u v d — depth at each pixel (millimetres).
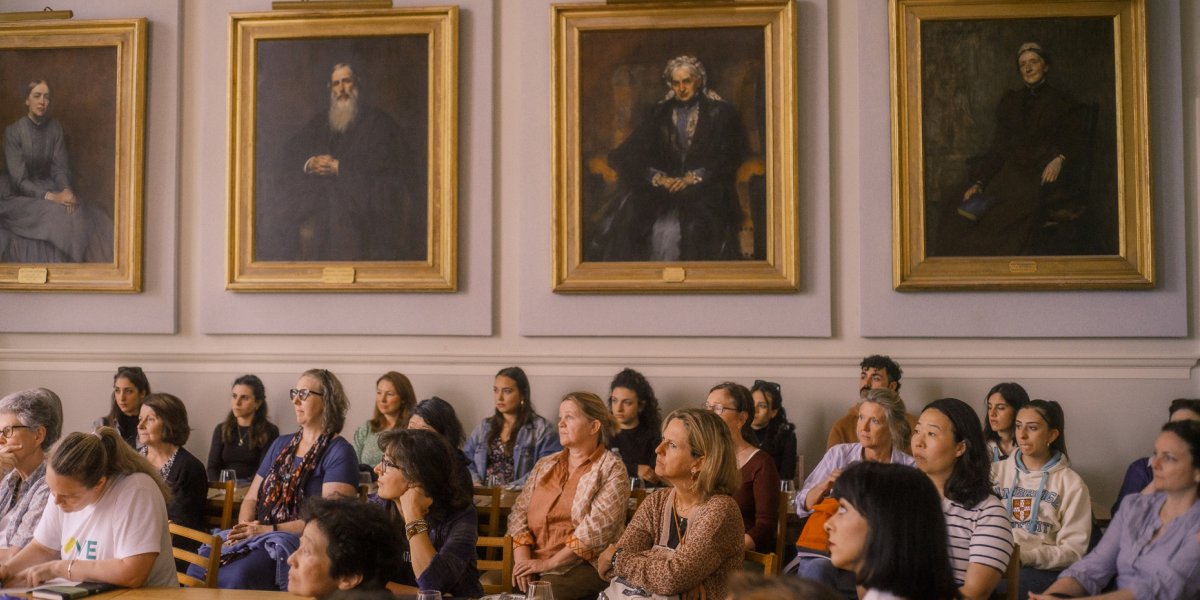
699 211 7012
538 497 5133
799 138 6984
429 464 3709
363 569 2918
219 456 6898
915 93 6859
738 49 7020
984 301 6801
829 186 6953
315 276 7238
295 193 7324
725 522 3734
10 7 7602
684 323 7012
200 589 3582
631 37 7109
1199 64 6766
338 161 7305
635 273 7008
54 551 3908
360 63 7301
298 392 5402
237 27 7375
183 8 7512
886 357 6477
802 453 6922
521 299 7148
